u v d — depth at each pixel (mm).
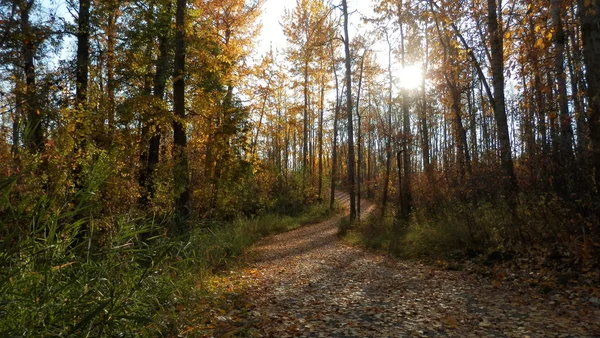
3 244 3311
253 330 5297
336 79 29672
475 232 11219
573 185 8414
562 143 8891
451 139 23172
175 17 14359
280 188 33625
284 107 31594
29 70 11492
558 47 9477
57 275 3748
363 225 19641
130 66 14008
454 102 17484
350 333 5273
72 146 8148
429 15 16125
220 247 11188
